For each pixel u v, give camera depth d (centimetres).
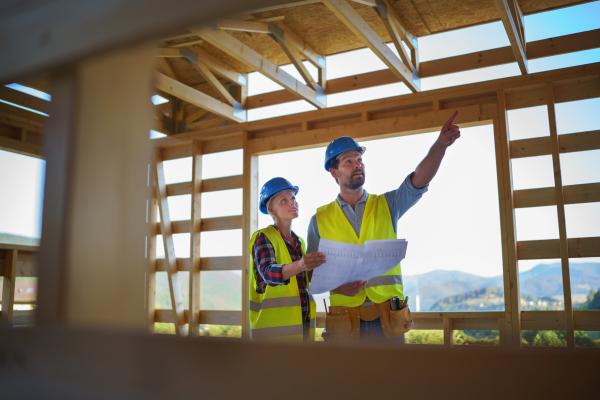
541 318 437
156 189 639
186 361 40
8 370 49
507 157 456
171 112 652
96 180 65
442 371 32
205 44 552
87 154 65
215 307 1761
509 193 451
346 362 35
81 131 65
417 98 502
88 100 65
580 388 28
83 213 64
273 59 582
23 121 579
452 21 495
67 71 66
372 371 33
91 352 45
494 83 472
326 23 504
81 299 62
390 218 219
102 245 63
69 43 58
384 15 438
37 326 51
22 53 64
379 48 419
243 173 583
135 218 63
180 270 628
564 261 427
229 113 583
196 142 623
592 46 452
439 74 506
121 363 43
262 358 38
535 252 446
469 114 477
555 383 29
